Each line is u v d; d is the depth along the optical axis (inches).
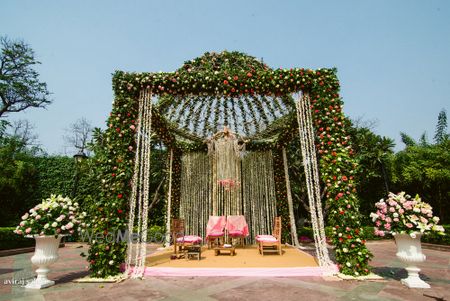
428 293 122.7
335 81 187.2
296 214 502.9
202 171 323.9
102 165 174.1
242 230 258.1
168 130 269.3
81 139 746.2
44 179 462.0
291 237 289.7
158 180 484.1
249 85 189.5
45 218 143.2
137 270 162.7
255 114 266.7
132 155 180.2
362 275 151.6
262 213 309.1
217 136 296.2
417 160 477.1
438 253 281.7
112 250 156.7
